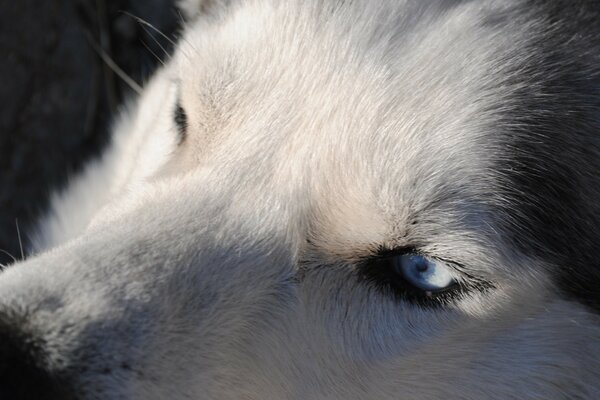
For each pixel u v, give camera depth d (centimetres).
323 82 58
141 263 54
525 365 58
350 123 57
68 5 85
